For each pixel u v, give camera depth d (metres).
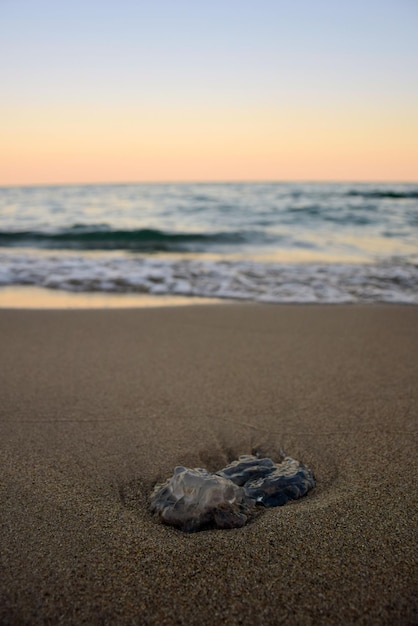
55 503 0.82
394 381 1.34
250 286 2.71
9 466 0.93
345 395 1.25
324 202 8.30
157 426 1.09
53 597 0.64
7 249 4.38
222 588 0.65
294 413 1.16
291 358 1.53
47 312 2.10
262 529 0.75
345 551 0.71
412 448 0.99
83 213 7.77
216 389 1.29
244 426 1.10
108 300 2.41
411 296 2.46
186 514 0.76
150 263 3.39
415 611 0.62
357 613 0.61
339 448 1.00
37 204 9.46
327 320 1.99
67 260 3.50
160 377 1.38
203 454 0.98
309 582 0.66
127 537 0.74
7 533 0.74
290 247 4.31
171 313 2.09
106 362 1.49
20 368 1.44
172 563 0.69
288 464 0.91
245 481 0.86
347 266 3.26
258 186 16.11
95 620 0.61
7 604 0.63
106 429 1.08
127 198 10.54
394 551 0.71
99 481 0.88
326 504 0.81
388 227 5.45
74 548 0.71
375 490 0.85
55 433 1.06
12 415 1.14
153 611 0.62
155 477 0.90
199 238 4.91
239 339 1.74
